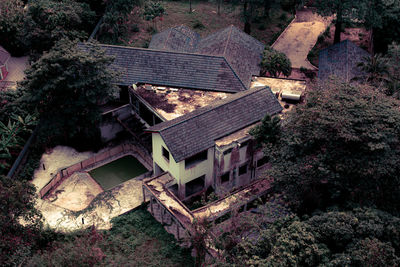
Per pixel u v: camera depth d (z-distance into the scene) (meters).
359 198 41.06
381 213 37.44
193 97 54.34
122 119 58.00
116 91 53.56
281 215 40.16
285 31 83.69
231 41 62.62
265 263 33.59
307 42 80.38
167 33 67.12
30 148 56.06
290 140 43.06
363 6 68.50
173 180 47.75
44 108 54.47
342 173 40.66
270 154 44.41
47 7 69.69
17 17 72.94
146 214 47.91
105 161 55.53
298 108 45.00
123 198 50.06
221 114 48.56
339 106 42.12
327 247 35.59
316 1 74.25
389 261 33.09
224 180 49.94
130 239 44.50
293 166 41.78
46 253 37.50
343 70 64.19
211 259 38.72
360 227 35.50
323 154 41.41
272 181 45.66
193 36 70.25
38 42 69.31
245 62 60.62
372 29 76.56
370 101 43.38
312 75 71.06
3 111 56.16
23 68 72.06
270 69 61.53
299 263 34.31
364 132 39.75
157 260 42.19
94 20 77.88
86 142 57.91
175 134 45.81
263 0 77.19
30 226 40.75
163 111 51.69
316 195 42.31
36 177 53.06
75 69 51.22
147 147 53.81
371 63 60.88
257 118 49.84
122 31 77.75
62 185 51.88
